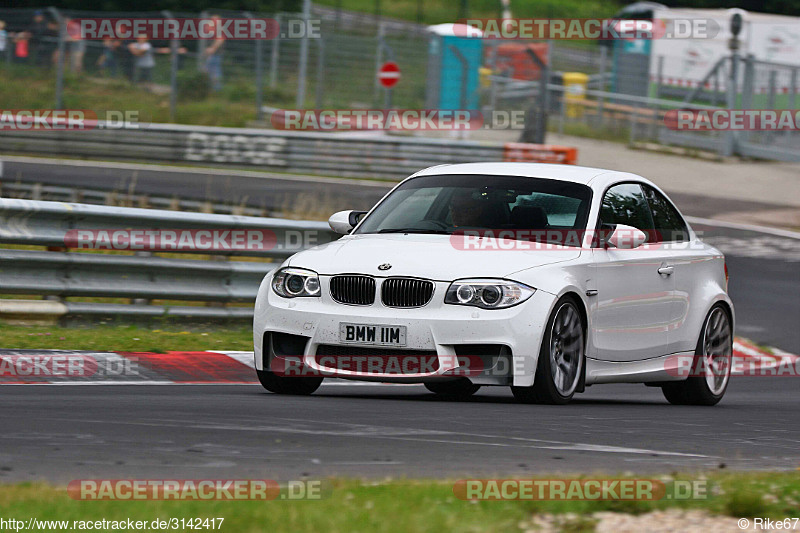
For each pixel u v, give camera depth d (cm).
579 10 18038
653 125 11112
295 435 1961
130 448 1770
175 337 3472
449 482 1506
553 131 11744
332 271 2591
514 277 2531
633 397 3297
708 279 3177
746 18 11262
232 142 9138
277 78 10950
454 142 8788
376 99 11381
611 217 2864
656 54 11294
